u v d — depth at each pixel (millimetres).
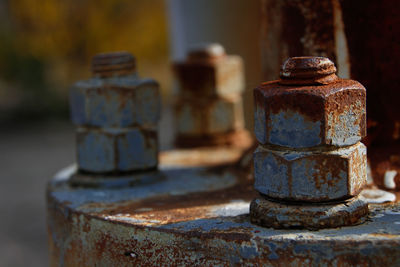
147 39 2305
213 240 343
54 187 444
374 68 410
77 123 448
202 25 782
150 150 452
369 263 326
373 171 400
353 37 406
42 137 1840
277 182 344
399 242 325
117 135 439
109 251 375
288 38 424
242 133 580
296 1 416
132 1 2279
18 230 1137
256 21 696
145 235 360
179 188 436
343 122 339
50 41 2234
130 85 439
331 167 338
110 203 406
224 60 567
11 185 1389
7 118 2086
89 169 446
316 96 334
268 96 342
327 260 328
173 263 353
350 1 403
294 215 341
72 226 394
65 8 2219
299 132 338
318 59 344
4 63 2223
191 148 564
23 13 2207
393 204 369
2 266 964
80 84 446
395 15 404
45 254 1023
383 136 416
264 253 335
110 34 2275
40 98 2174
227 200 402
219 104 562
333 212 339
